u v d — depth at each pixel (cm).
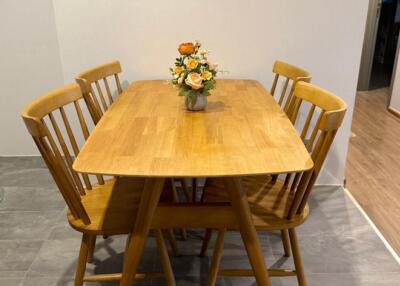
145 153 127
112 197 161
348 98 250
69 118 275
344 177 276
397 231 221
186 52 164
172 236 193
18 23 285
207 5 233
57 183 137
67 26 235
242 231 139
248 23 237
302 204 146
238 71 247
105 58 244
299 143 136
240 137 142
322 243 208
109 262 194
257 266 142
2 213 235
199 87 165
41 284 178
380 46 670
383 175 290
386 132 379
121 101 190
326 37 238
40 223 225
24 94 304
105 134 144
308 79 179
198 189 254
